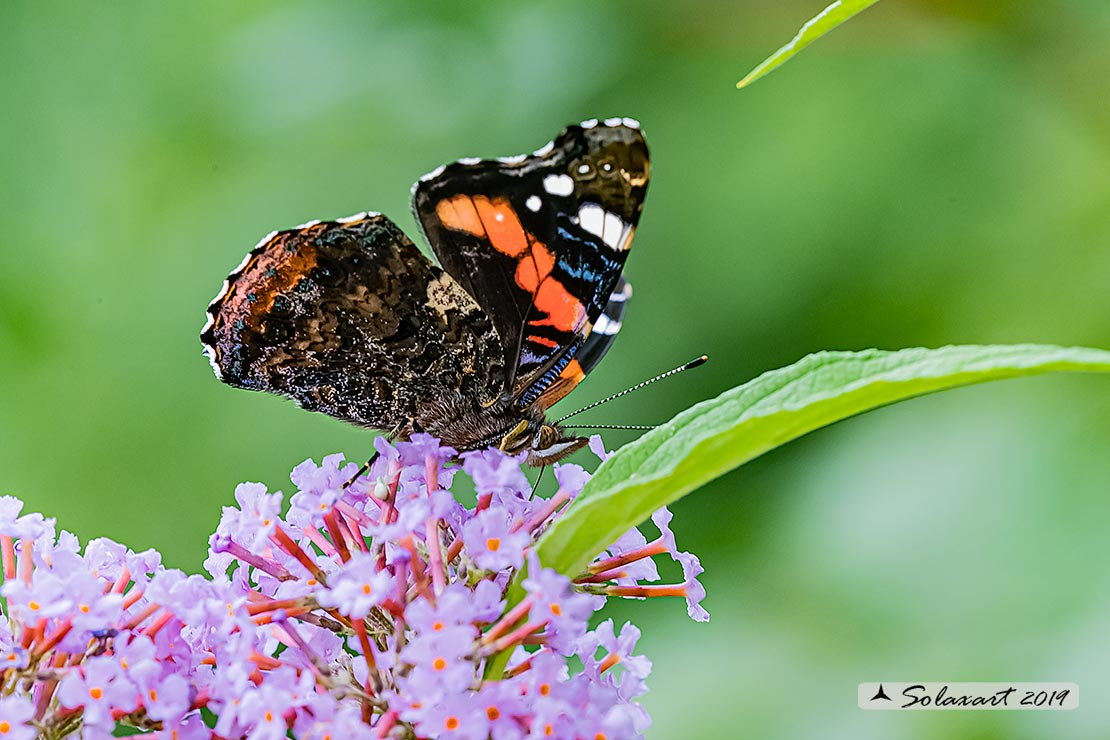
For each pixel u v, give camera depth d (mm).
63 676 426
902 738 467
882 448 484
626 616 492
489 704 423
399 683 426
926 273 505
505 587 435
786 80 522
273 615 429
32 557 433
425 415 464
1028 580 468
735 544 490
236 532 436
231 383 460
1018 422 478
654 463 425
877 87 519
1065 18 491
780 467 492
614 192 459
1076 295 493
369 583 427
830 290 510
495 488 434
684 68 520
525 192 459
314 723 423
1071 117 496
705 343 511
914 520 477
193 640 435
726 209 518
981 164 509
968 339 498
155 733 425
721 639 483
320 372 462
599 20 511
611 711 425
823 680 474
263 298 456
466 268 459
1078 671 460
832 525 482
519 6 516
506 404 464
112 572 436
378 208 521
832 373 420
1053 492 471
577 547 429
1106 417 475
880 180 513
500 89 516
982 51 501
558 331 464
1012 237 502
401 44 519
